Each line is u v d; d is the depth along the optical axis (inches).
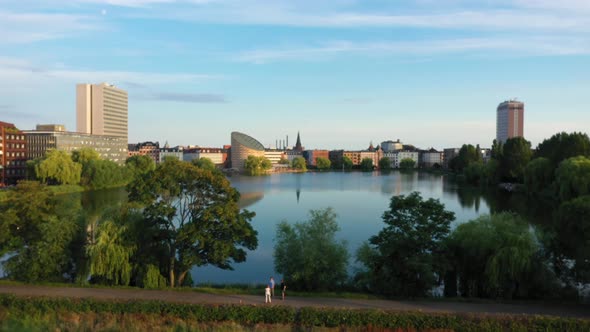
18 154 7057.1
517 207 4776.1
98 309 1521.9
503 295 1862.7
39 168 5654.5
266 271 2400.3
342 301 1740.9
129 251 1910.7
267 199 5669.3
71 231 2000.5
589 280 1756.9
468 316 1433.3
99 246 1881.2
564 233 1909.4
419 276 1781.5
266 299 1681.8
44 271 1904.5
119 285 1905.8
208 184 1985.7
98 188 6186.0
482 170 7815.0
